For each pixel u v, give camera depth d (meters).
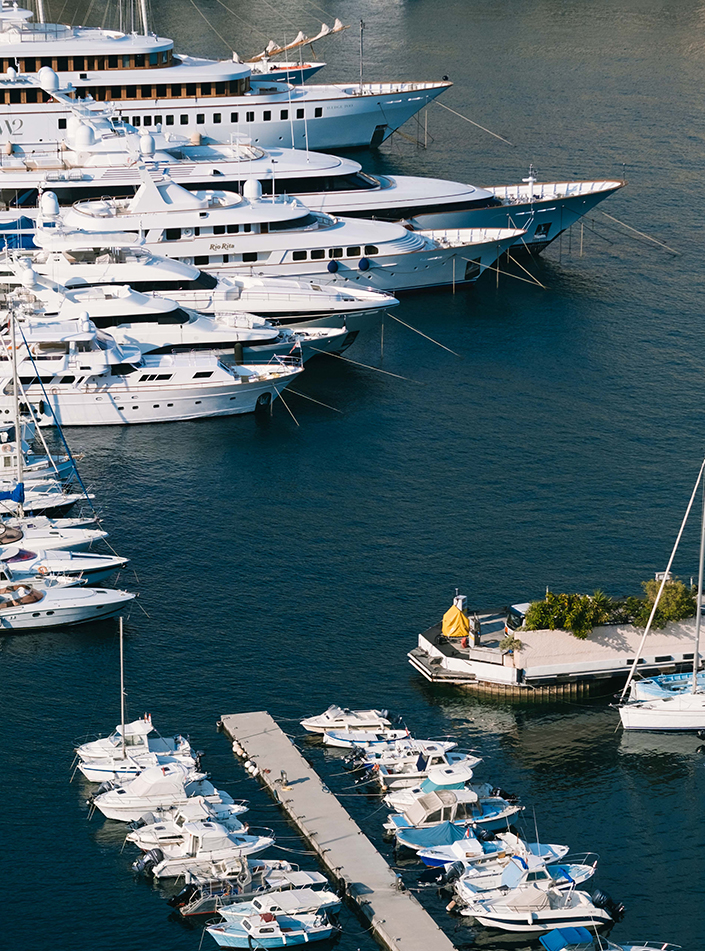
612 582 94.00
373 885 67.69
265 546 97.69
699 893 69.50
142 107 158.00
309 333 123.81
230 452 110.75
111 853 70.69
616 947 65.31
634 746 79.94
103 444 111.56
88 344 112.75
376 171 168.62
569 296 139.88
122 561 92.88
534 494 104.75
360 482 106.50
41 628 88.25
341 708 81.44
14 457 105.25
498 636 86.25
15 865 69.75
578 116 187.88
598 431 114.12
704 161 172.62
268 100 164.75
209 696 82.25
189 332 117.94
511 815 73.50
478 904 66.44
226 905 66.81
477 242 138.50
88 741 78.50
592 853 71.75
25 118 152.25
